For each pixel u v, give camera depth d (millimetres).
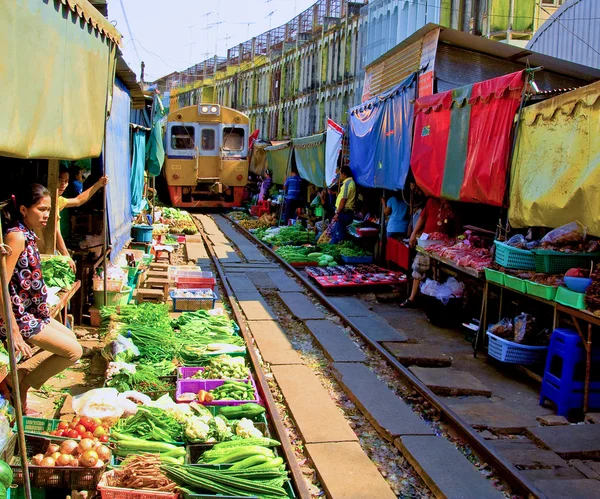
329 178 17375
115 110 10328
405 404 6848
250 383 6633
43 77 4367
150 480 4465
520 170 7945
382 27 24047
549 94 7949
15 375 3785
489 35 17594
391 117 12914
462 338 9695
